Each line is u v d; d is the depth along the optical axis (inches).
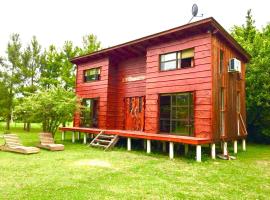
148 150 467.5
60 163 350.3
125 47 560.4
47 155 418.3
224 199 217.2
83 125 689.6
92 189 231.6
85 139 600.1
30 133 869.8
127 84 627.2
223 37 462.3
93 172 299.3
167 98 488.7
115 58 648.4
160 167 341.4
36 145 514.0
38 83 1004.6
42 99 569.3
